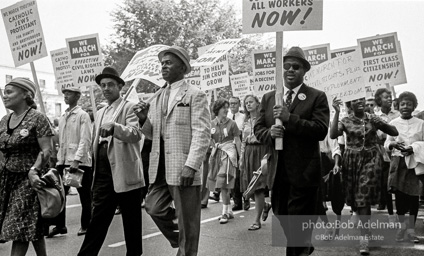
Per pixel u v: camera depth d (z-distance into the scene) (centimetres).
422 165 618
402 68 871
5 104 463
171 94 455
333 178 653
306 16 470
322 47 955
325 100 446
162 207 452
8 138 452
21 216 441
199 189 444
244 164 757
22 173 451
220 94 2975
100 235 500
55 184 445
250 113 771
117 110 506
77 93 743
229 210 838
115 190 489
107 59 3094
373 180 584
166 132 444
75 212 927
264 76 1005
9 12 716
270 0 479
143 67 521
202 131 435
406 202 641
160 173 451
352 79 709
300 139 436
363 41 895
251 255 565
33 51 701
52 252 592
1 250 612
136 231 511
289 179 434
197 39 3155
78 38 830
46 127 455
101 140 506
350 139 605
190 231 440
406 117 656
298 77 452
